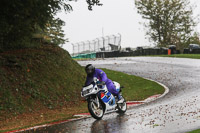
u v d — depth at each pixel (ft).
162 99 64.34
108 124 40.16
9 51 80.43
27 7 56.18
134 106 58.80
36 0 55.77
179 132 32.42
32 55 80.79
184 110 46.42
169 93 72.74
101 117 45.32
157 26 341.82
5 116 55.36
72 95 74.90
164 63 150.92
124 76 109.91
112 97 47.16
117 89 49.32
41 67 77.82
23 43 76.64
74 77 85.10
